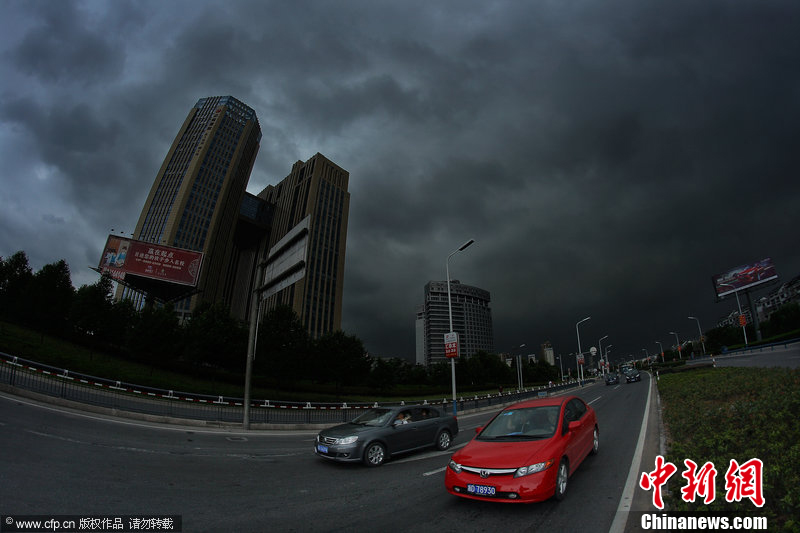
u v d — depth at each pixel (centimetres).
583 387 5394
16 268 3809
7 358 2166
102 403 1642
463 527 495
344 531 498
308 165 12988
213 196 11550
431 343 14050
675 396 1609
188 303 10125
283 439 1446
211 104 13162
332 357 4050
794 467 506
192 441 1217
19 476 652
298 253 1448
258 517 553
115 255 4241
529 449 569
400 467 900
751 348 5688
